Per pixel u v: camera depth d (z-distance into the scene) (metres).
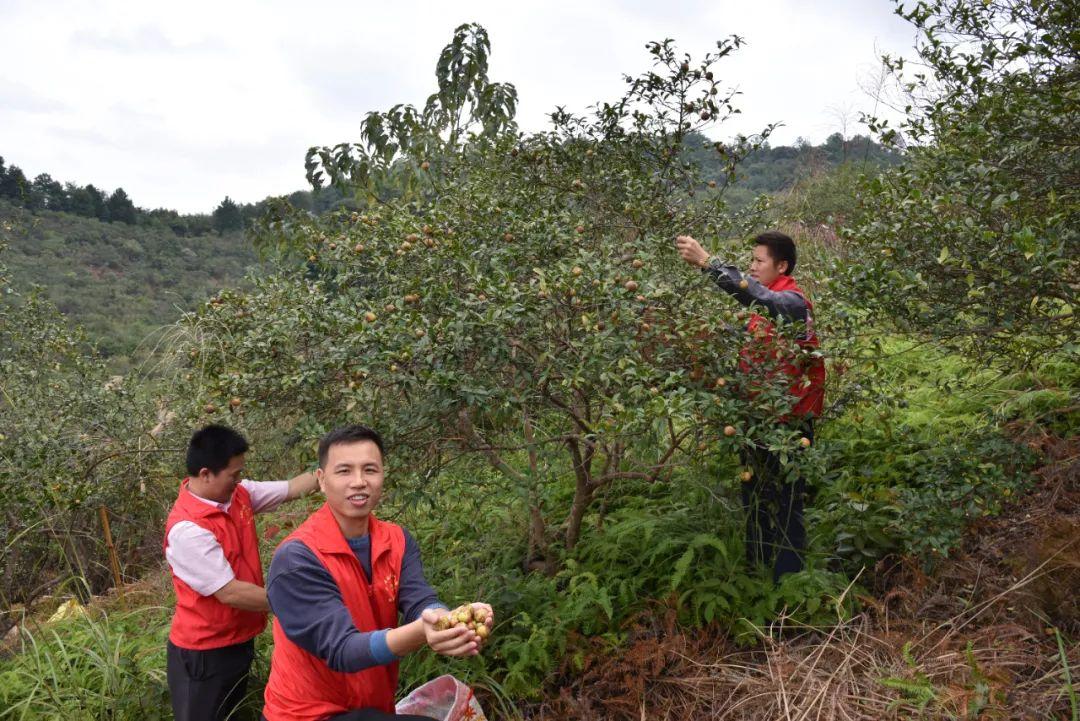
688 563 3.52
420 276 3.61
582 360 3.09
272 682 2.41
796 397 3.16
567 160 4.32
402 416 3.29
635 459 4.29
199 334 3.97
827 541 3.88
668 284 3.67
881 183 3.76
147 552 5.82
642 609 3.62
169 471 5.56
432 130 5.42
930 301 3.61
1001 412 4.45
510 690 3.32
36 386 5.80
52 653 4.06
